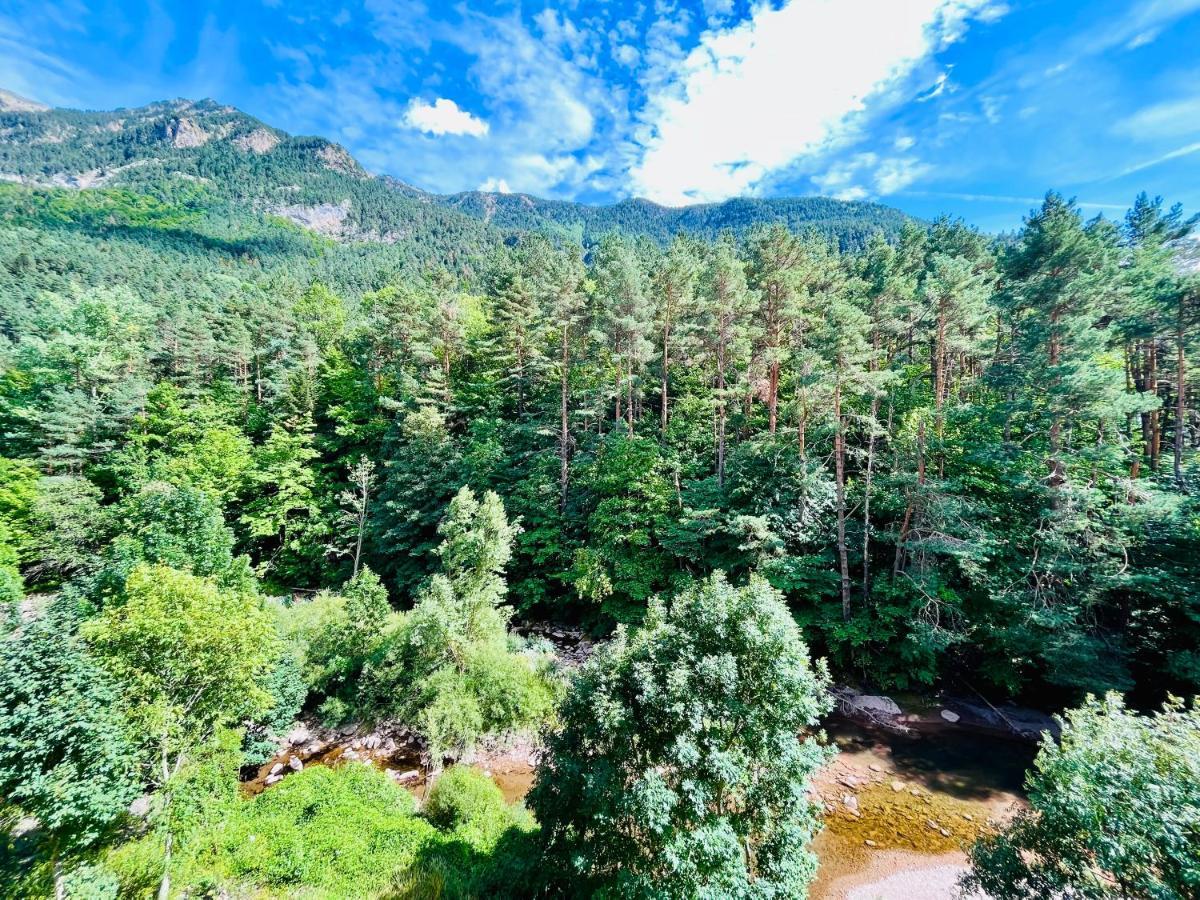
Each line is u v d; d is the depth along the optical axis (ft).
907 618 73.20
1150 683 68.39
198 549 74.59
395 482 117.29
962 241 145.69
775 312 106.42
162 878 35.58
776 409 106.73
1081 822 27.58
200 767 41.11
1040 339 74.43
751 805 30.60
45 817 32.50
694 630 34.22
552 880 35.29
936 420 84.02
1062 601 66.08
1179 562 63.82
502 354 136.56
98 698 35.83
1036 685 74.18
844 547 78.02
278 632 68.33
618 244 185.06
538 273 171.22
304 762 63.72
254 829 43.52
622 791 30.17
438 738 58.54
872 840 49.60
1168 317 79.46
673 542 86.99
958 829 50.88
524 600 99.09
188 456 123.03
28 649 34.17
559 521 104.27
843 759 62.59
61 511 103.19
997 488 77.10
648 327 106.42
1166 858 25.08
